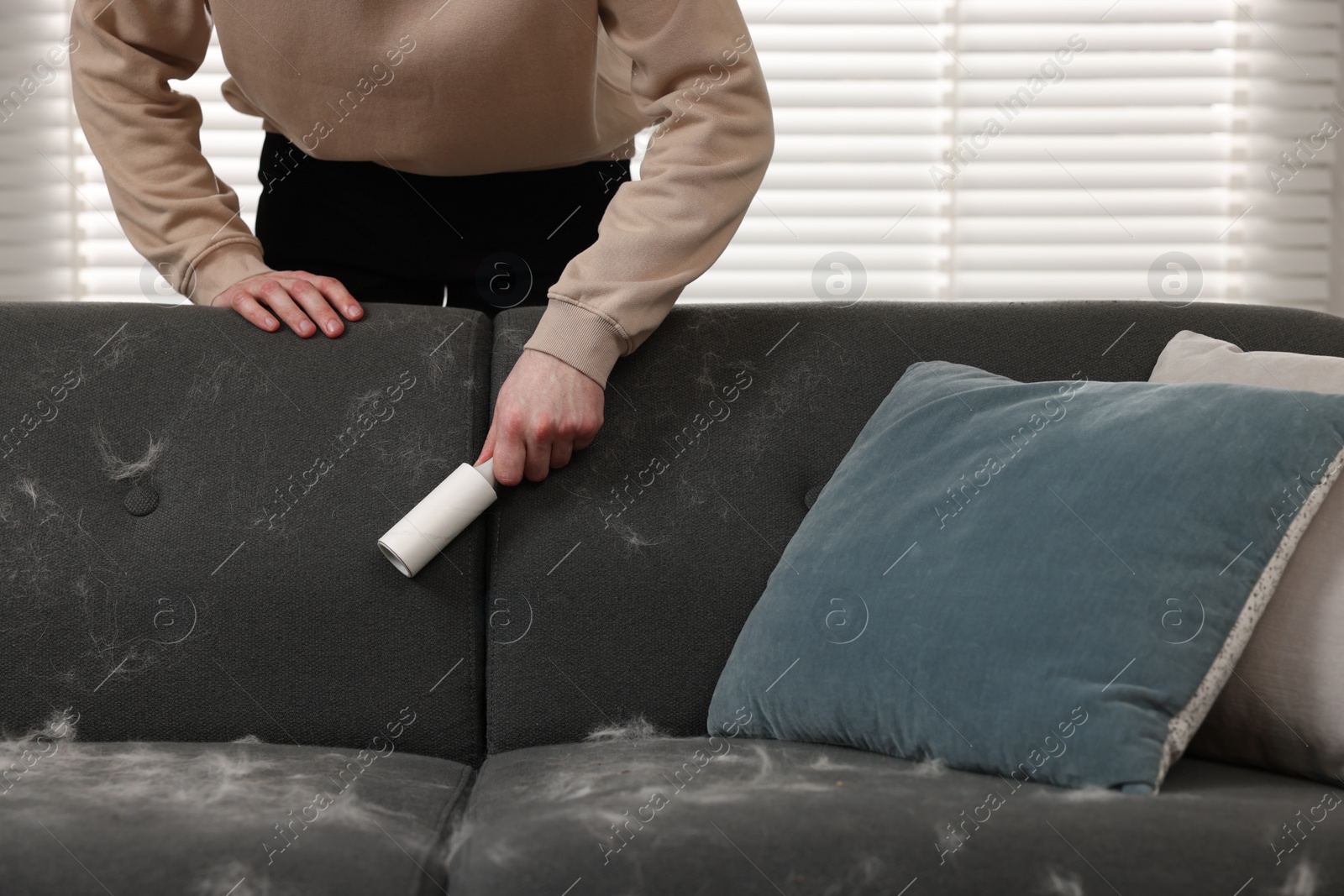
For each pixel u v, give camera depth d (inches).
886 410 40.7
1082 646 30.2
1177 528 31.0
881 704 32.9
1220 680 30.2
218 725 38.1
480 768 37.6
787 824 26.6
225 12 43.8
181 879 25.6
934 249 76.4
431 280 50.4
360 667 38.7
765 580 40.4
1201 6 74.9
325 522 39.8
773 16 75.1
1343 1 74.6
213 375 41.5
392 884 26.2
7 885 25.3
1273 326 44.1
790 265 76.0
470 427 42.1
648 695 39.1
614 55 49.0
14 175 72.3
